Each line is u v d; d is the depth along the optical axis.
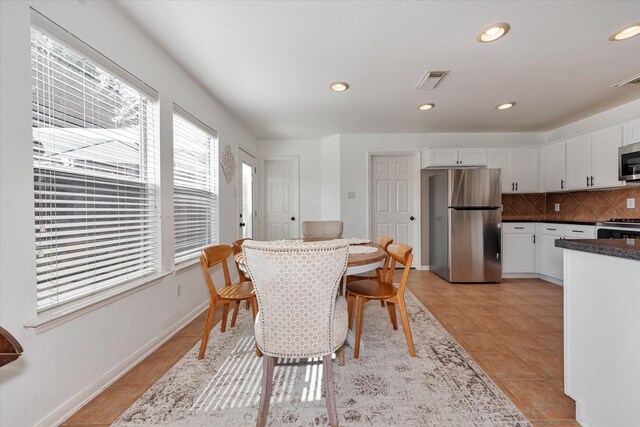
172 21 1.79
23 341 1.15
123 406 1.40
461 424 1.28
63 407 1.31
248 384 1.59
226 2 1.62
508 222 3.92
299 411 1.38
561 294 3.25
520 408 1.38
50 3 1.28
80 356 1.41
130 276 1.83
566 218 3.96
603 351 1.12
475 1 1.62
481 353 1.91
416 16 1.74
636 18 1.75
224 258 2.13
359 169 4.52
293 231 4.89
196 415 1.35
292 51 2.13
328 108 3.35
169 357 1.88
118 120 1.74
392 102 3.16
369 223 4.52
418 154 4.46
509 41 2.01
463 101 3.13
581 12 1.70
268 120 3.81
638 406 1.00
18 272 1.14
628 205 3.23
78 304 1.39
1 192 1.09
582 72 2.47
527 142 4.41
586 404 1.21
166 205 2.16
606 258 1.11
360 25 1.82
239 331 2.29
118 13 1.68
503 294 3.25
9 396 1.11
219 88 2.78
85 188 1.52
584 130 3.72
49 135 1.31
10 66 1.12
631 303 1.02
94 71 1.56
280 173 4.93
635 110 3.13
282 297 1.21
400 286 1.88
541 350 1.95
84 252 1.49
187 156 2.57
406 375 1.66
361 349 1.97
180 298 2.35
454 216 3.71
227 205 3.43
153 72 2.01
